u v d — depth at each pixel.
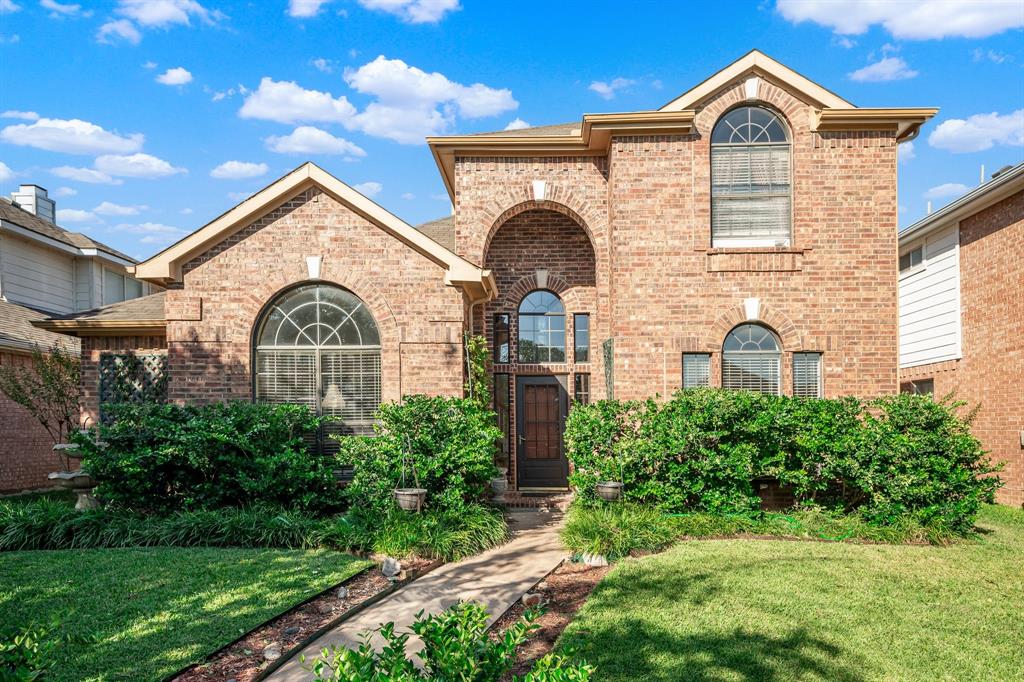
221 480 10.23
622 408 11.22
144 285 24.66
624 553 8.76
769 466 10.65
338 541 8.87
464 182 13.70
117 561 8.14
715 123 12.72
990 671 5.48
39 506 9.98
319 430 11.75
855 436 10.48
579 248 14.89
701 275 12.49
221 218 11.59
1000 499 13.98
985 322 14.49
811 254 12.45
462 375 11.80
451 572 8.27
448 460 10.21
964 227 15.28
